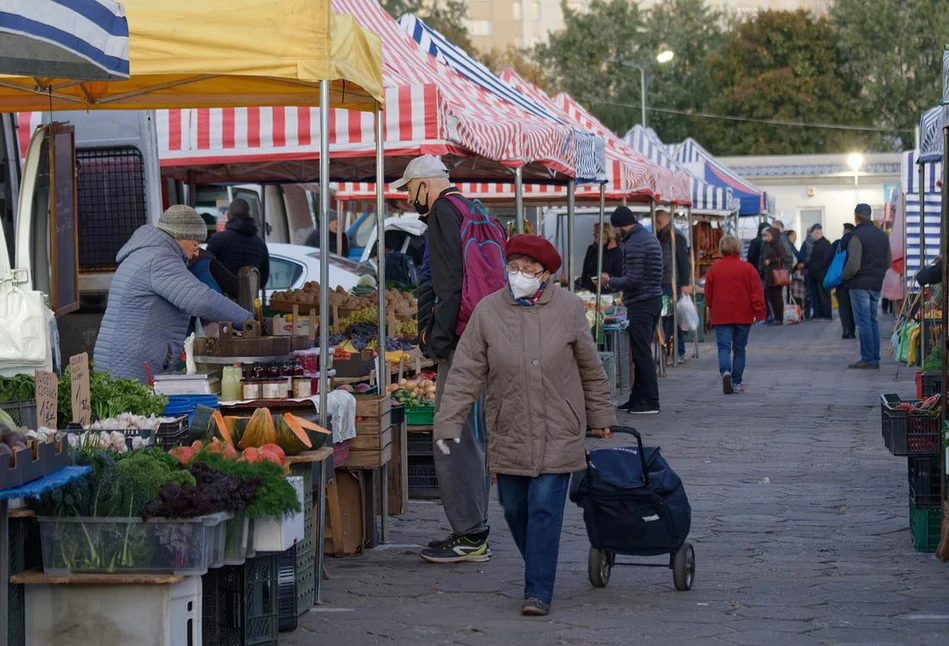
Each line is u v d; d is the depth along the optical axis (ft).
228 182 46.75
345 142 34.78
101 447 19.83
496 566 26.81
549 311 22.38
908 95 227.40
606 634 21.42
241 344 25.58
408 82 35.27
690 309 75.61
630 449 24.64
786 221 170.71
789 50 234.58
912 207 66.69
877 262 69.00
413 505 34.09
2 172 36.19
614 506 23.86
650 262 51.37
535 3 423.23
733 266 59.36
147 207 37.65
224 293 37.96
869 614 22.56
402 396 34.42
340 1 37.76
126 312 26.94
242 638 20.08
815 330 102.06
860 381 63.67
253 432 22.67
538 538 22.53
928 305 56.54
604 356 57.16
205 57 23.39
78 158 37.88
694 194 89.97
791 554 27.45
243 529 19.42
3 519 17.63
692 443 44.11
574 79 256.73
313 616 22.77
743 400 56.80
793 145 232.32
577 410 22.44
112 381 23.43
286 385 25.73
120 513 18.34
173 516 18.20
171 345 27.48
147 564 18.28
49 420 21.02
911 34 228.02
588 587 24.79
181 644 18.51
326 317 24.26
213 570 19.80
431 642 21.08
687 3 263.90
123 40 17.58
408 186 27.48
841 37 232.94
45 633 18.37
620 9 260.83
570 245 47.29
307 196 70.13
